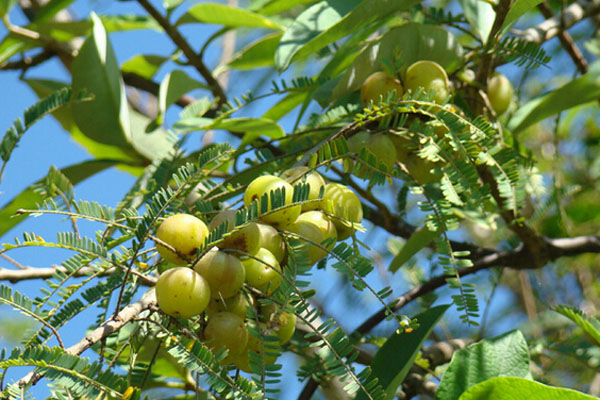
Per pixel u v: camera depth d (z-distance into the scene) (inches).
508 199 29.4
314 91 33.7
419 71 30.0
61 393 23.1
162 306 23.9
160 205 24.2
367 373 24.0
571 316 29.6
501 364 27.2
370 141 28.0
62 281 24.2
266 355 24.3
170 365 32.5
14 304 23.5
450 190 26.6
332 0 31.2
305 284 24.6
